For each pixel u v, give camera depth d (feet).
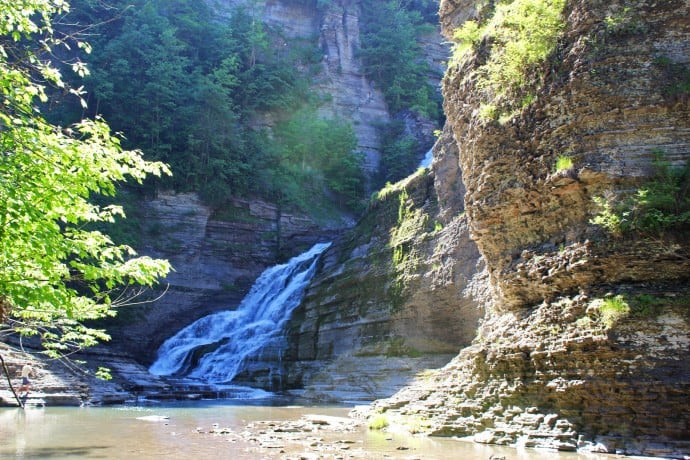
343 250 123.03
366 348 97.40
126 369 106.93
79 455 36.99
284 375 115.55
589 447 37.32
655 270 40.52
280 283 150.41
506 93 53.62
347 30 236.43
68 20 178.40
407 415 54.03
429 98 229.45
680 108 42.70
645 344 37.73
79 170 30.73
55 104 34.47
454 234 85.25
